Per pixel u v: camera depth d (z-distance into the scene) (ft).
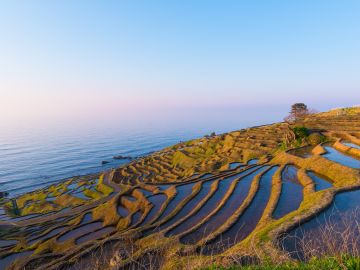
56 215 332.39
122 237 135.23
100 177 524.11
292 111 450.30
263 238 81.05
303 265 34.45
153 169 477.36
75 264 110.93
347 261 32.04
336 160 172.24
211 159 379.55
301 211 99.81
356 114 348.18
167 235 124.77
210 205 158.71
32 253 184.44
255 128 459.73
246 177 197.26
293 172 176.86
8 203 502.38
